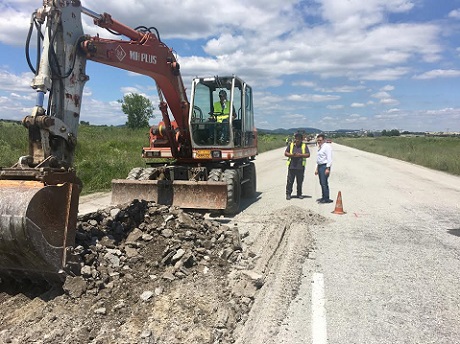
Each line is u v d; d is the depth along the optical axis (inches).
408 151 1350.9
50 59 187.6
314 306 178.9
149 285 184.1
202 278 195.6
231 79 378.9
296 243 268.8
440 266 232.1
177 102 342.6
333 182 609.0
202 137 383.2
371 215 370.3
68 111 199.6
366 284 204.1
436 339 152.7
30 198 162.4
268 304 178.2
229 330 155.5
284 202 432.5
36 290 181.2
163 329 152.4
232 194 346.9
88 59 217.6
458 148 1409.9
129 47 257.3
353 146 2251.5
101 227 227.6
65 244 177.6
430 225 333.7
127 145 898.1
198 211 364.2
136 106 2208.4
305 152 449.4
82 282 172.6
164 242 219.5
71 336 146.2
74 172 190.4
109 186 506.6
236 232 255.4
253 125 485.1
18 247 163.5
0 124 800.9
